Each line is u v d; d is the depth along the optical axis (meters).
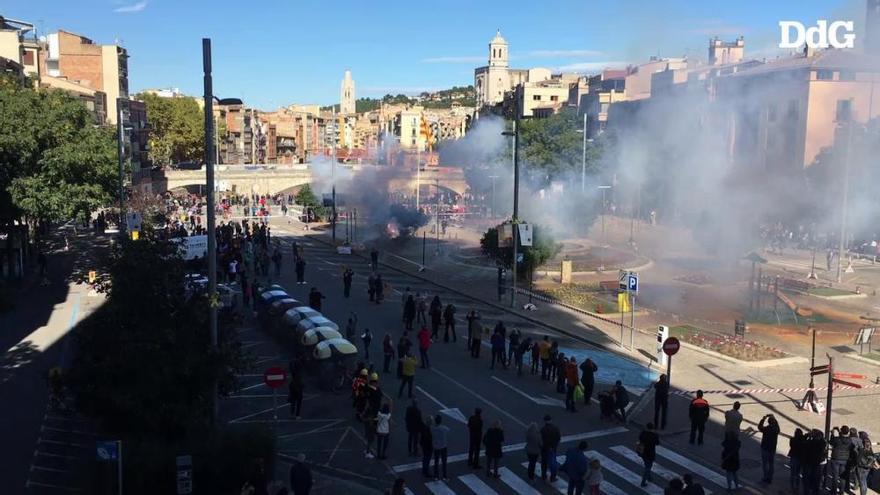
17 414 22.62
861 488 17.73
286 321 30.44
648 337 33.91
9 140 39.69
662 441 21.61
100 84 105.12
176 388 17.36
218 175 115.44
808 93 72.81
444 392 25.91
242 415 23.47
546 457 18.91
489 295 43.91
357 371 24.30
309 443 21.34
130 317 17.80
